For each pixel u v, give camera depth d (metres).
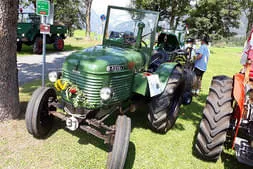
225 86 3.03
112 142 2.65
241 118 2.91
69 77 2.92
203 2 22.14
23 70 7.23
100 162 2.91
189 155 3.33
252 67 3.06
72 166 2.79
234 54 21.28
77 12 28.66
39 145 3.12
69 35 23.28
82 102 2.81
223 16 22.81
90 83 2.76
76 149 3.12
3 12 3.17
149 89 3.27
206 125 2.96
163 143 3.55
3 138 3.18
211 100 3.00
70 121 2.82
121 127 2.60
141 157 3.14
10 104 3.55
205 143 2.97
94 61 2.79
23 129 3.44
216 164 3.17
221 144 2.91
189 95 5.06
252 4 24.11
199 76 6.00
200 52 5.81
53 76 2.98
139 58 3.56
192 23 22.95
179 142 3.65
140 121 4.19
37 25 10.62
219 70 11.06
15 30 3.42
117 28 3.89
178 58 5.72
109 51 3.29
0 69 3.34
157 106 3.50
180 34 6.54
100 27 10.69
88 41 18.44
